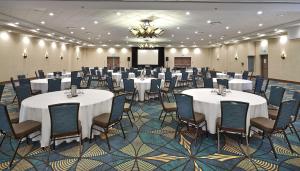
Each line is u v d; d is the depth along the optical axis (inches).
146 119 205.2
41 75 393.1
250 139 152.6
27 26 415.5
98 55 1000.9
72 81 277.9
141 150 136.9
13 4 221.9
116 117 143.4
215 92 186.7
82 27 442.0
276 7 237.3
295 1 217.6
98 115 148.6
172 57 1002.7
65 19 360.2
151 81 270.4
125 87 268.1
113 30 487.5
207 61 1010.1
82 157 126.6
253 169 114.3
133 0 215.9
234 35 563.2
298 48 499.2
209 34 550.0
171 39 684.7
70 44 840.9
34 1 215.0
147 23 379.2
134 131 171.2
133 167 116.2
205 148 139.6
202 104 153.7
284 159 125.0
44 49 657.6
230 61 805.2
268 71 602.5
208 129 150.1
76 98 159.9
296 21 363.3
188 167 116.2
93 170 112.8
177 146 142.9
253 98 161.9
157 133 167.0
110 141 150.0
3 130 116.5
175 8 240.2
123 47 987.3
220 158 126.3
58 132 118.7
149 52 964.0
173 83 287.6
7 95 324.5
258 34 520.4
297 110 148.5
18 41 531.5
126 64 1000.2
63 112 116.9
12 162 117.8
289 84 494.3
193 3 225.1
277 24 395.5
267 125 129.5
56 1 217.6
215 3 225.6
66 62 826.8
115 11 304.0
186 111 145.5
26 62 564.7
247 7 236.2
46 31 483.5
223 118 129.0
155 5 231.5
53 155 128.3
